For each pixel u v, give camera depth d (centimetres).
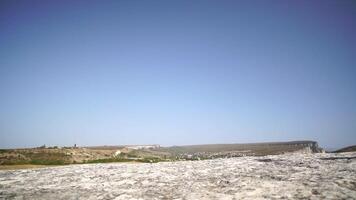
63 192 1475
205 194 1277
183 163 2467
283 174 1591
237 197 1191
